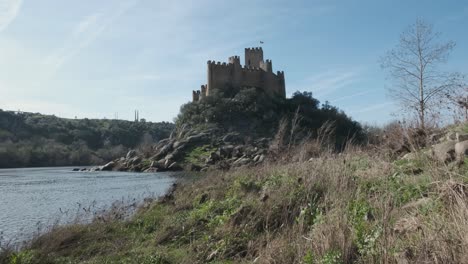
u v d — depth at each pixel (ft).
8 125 428.97
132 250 29.40
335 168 30.60
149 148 273.33
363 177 28.27
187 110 295.89
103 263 27.02
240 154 188.24
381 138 40.68
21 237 43.47
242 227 27.02
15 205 76.13
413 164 27.71
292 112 268.21
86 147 407.85
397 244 15.87
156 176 163.22
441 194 18.51
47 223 50.52
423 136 34.47
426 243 14.62
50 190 110.11
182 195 51.29
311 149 45.21
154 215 41.45
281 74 343.05
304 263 17.87
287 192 29.63
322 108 284.00
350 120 200.75
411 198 21.25
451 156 25.32
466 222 14.92
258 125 265.95
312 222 23.88
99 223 39.58
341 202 22.21
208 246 25.84
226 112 276.62
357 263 16.56
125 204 60.70
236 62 321.52
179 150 237.25
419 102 52.29
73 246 32.73
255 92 290.76
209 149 236.43
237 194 38.17
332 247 17.67
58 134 451.12
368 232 17.85
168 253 27.04
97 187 116.06
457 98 37.01
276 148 53.88
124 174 192.95
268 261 20.16
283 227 25.23
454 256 13.79
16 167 324.19
